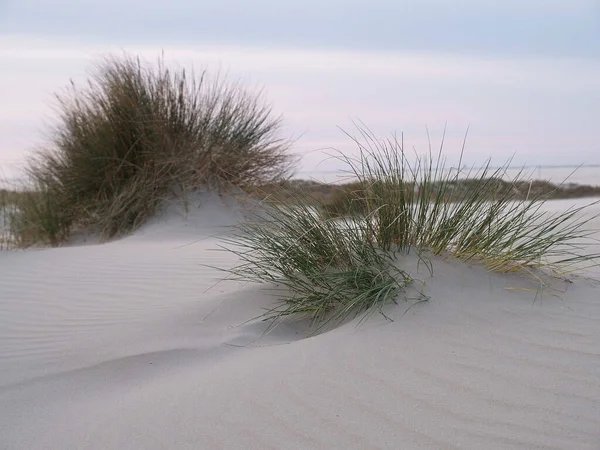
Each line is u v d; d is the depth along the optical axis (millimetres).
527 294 3781
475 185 4324
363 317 3629
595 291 3863
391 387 2891
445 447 2457
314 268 4195
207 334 3965
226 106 10203
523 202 4324
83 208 9758
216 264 5918
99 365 3688
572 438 2436
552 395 2719
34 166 10250
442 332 3346
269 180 9758
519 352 3092
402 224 4215
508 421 2576
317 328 3867
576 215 8945
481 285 3857
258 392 2982
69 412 3162
